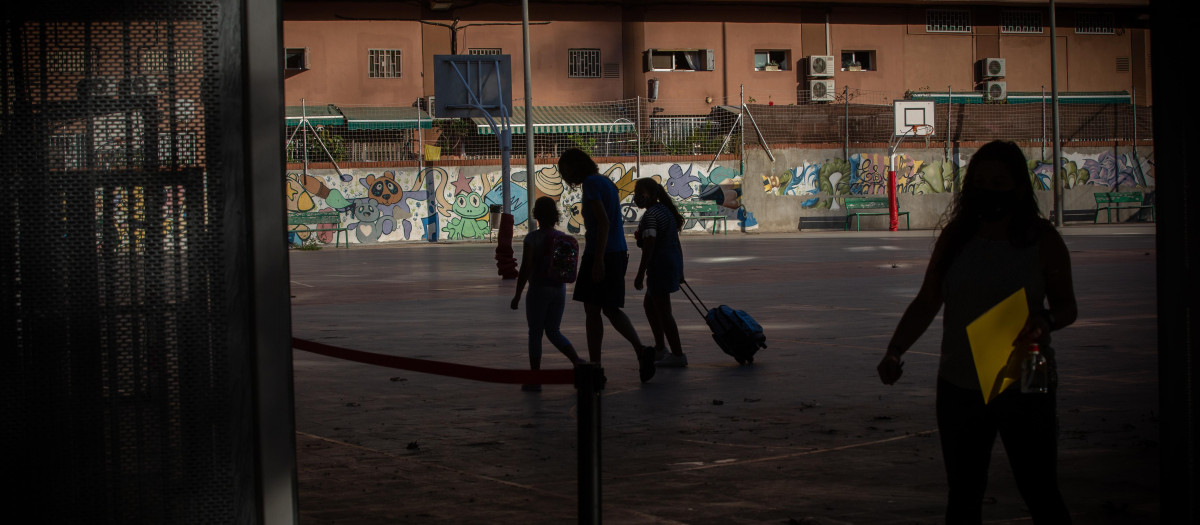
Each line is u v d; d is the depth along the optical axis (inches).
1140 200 1540.4
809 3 1627.7
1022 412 123.9
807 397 275.7
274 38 117.5
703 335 416.8
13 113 115.3
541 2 1566.2
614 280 298.7
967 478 128.2
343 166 1359.5
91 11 115.2
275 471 118.6
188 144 116.9
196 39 116.5
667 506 175.8
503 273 740.7
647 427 241.0
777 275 703.7
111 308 116.9
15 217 115.7
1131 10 1701.5
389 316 496.1
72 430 117.0
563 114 1509.6
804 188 1476.4
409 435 237.1
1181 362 126.0
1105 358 328.5
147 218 116.8
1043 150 1525.6
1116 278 623.2
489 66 1067.3
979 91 1664.6
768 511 171.8
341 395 291.1
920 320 134.3
